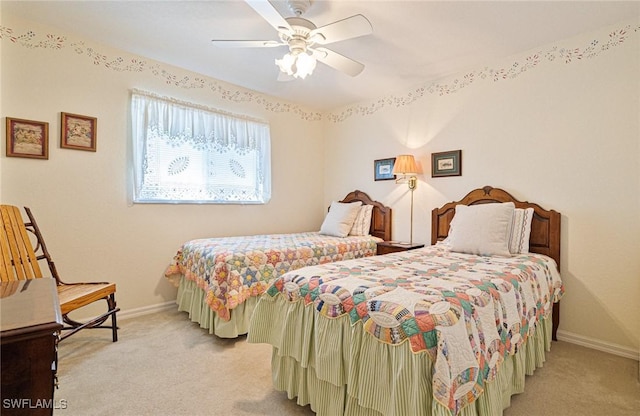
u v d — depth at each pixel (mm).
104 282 2525
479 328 1297
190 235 3250
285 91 3730
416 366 1094
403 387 1116
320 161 4484
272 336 1714
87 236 2641
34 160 2400
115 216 2781
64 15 2279
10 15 2285
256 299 2473
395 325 1191
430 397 1089
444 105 3221
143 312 2932
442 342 1098
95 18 2309
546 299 2053
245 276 2420
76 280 2588
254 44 2070
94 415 1525
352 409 1354
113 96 2754
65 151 2531
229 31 2447
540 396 1712
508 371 1566
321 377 1425
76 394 1690
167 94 3061
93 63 2648
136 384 1795
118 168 2791
